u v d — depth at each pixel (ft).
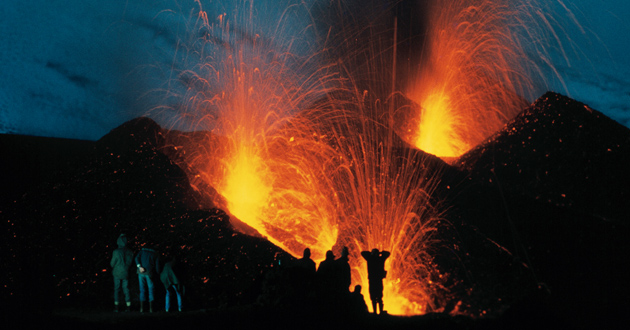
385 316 35.47
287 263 43.24
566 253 41.19
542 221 44.11
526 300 34.99
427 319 33.86
